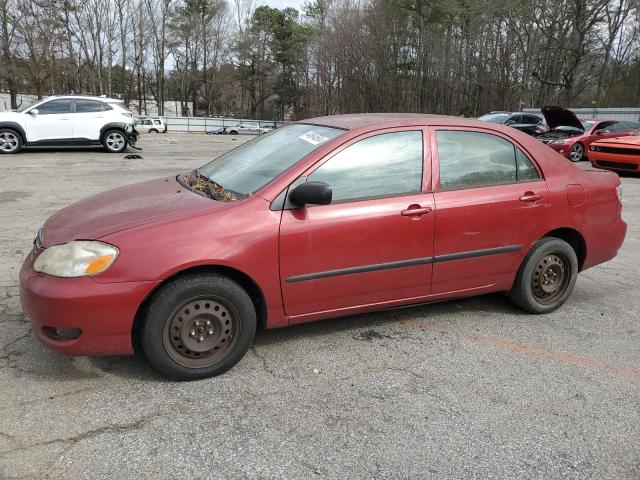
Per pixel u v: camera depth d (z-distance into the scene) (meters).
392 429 2.82
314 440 2.70
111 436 2.68
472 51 43.41
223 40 74.19
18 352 3.48
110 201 3.63
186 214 3.18
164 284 3.07
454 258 3.88
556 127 16.92
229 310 3.25
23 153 15.14
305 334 3.93
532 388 3.27
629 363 3.64
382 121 3.80
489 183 4.03
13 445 2.58
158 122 49.38
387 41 46.94
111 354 3.05
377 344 3.80
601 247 4.60
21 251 5.67
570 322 4.31
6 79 48.75
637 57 42.62
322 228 3.38
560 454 2.66
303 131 4.00
